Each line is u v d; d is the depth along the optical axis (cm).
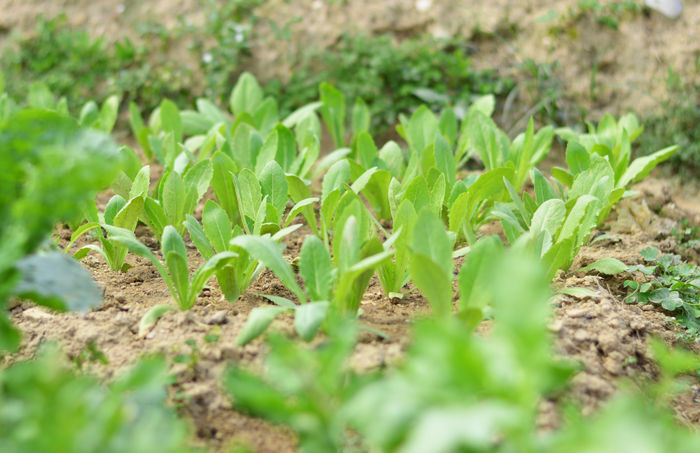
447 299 231
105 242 259
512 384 205
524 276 205
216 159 267
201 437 226
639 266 262
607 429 203
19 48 388
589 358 238
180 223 265
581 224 258
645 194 298
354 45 359
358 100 309
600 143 287
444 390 204
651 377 243
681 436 209
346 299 240
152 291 254
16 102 368
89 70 377
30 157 218
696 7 362
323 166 281
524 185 301
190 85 366
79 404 207
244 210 259
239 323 241
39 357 237
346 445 223
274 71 363
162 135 310
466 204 253
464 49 365
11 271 218
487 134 284
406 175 276
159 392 223
